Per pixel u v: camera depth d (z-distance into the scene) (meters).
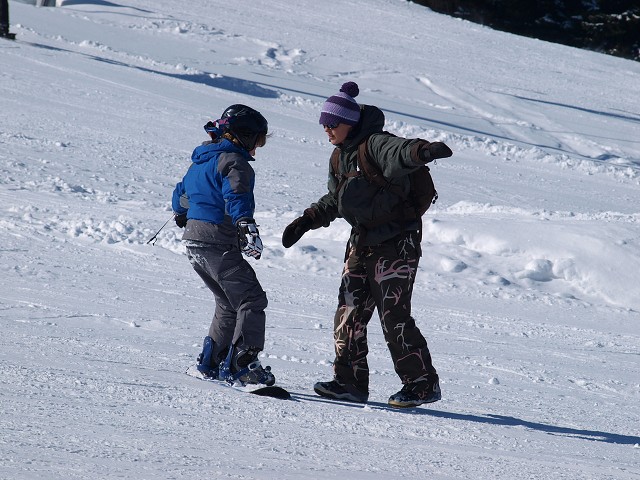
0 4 59.84
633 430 10.96
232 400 9.48
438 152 9.50
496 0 146.12
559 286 23.66
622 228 25.66
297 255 23.16
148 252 21.64
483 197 40.19
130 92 50.12
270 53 74.88
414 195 10.55
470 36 106.38
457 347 16.34
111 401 8.62
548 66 96.81
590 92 86.06
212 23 84.06
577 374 15.04
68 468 5.97
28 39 61.59
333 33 93.06
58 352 10.98
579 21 147.38
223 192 10.09
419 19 110.94
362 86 69.69
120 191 29.94
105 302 15.73
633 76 99.31
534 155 54.59
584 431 10.45
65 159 33.78
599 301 23.17
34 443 6.58
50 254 20.06
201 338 13.71
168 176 34.12
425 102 67.88
